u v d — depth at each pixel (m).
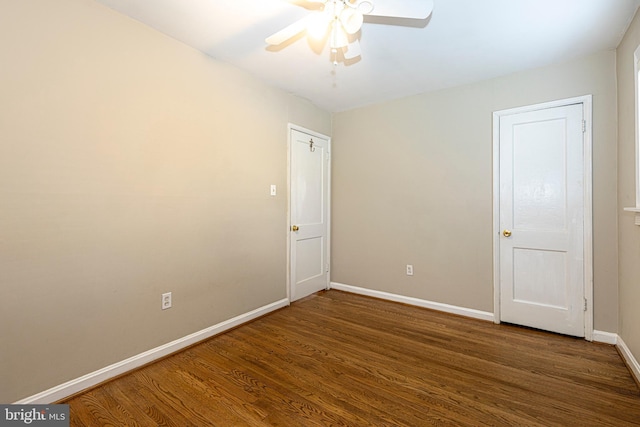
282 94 3.21
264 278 3.04
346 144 3.84
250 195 2.88
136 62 2.03
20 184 1.56
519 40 2.21
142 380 1.91
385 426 1.51
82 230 1.79
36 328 1.62
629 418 1.55
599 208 2.38
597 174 2.39
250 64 2.64
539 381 1.88
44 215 1.64
